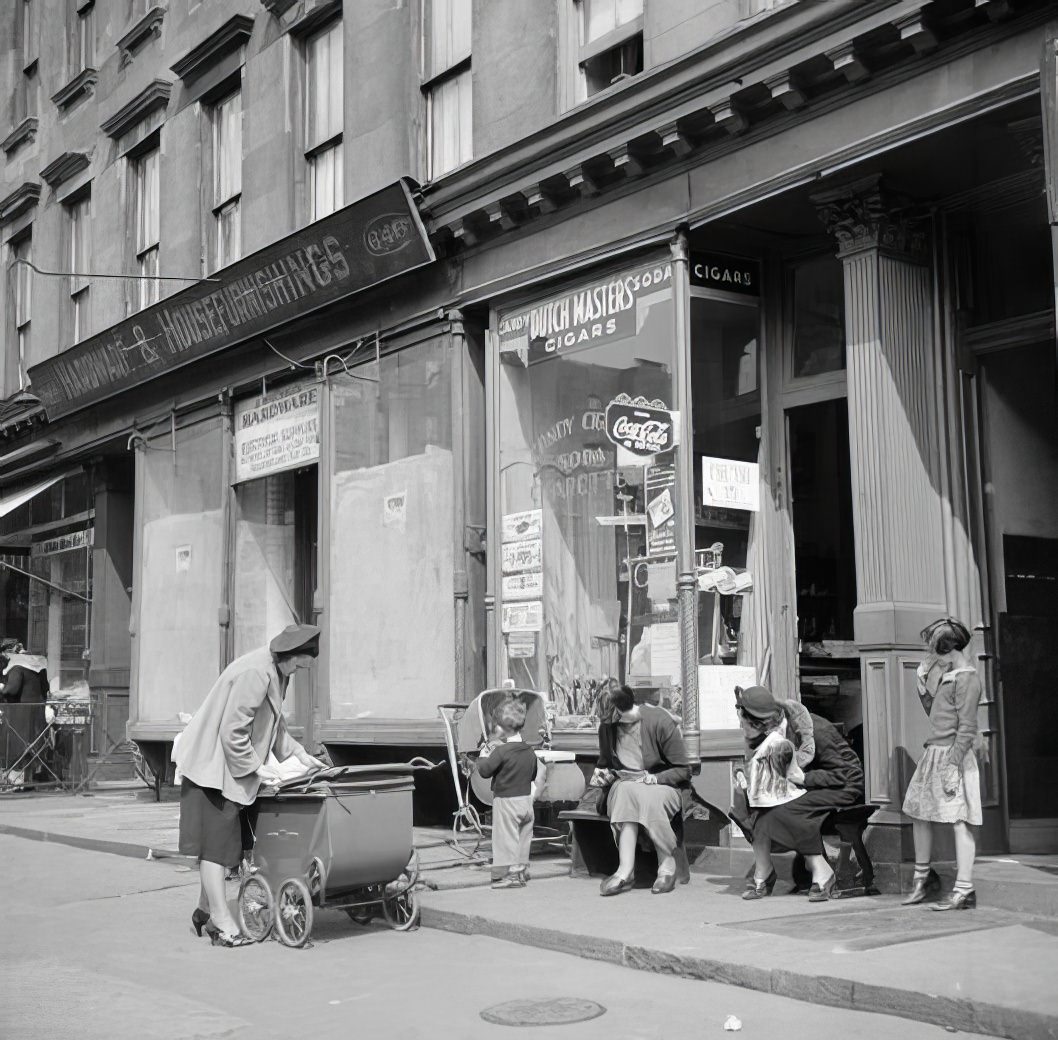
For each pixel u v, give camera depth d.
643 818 9.14
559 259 11.72
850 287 9.59
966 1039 5.57
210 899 8.12
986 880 8.12
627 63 11.69
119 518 20.61
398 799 8.27
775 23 9.35
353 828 8.02
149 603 18.31
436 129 13.97
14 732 18.55
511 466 12.34
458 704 11.87
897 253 9.59
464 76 13.63
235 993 6.86
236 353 16.50
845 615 10.37
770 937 7.32
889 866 8.79
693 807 10.30
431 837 12.41
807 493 10.73
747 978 6.59
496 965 7.39
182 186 18.36
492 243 12.57
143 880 11.01
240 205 17.30
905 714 9.02
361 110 14.75
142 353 17.70
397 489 13.82
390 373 14.02
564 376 11.81
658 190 10.78
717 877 9.80
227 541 16.80
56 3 22.53
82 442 20.16
